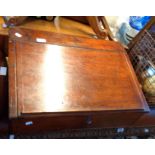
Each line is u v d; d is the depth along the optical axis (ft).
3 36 2.97
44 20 3.80
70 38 3.24
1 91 2.79
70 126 2.73
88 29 4.05
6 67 2.85
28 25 3.52
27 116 2.16
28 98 2.26
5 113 2.86
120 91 2.82
